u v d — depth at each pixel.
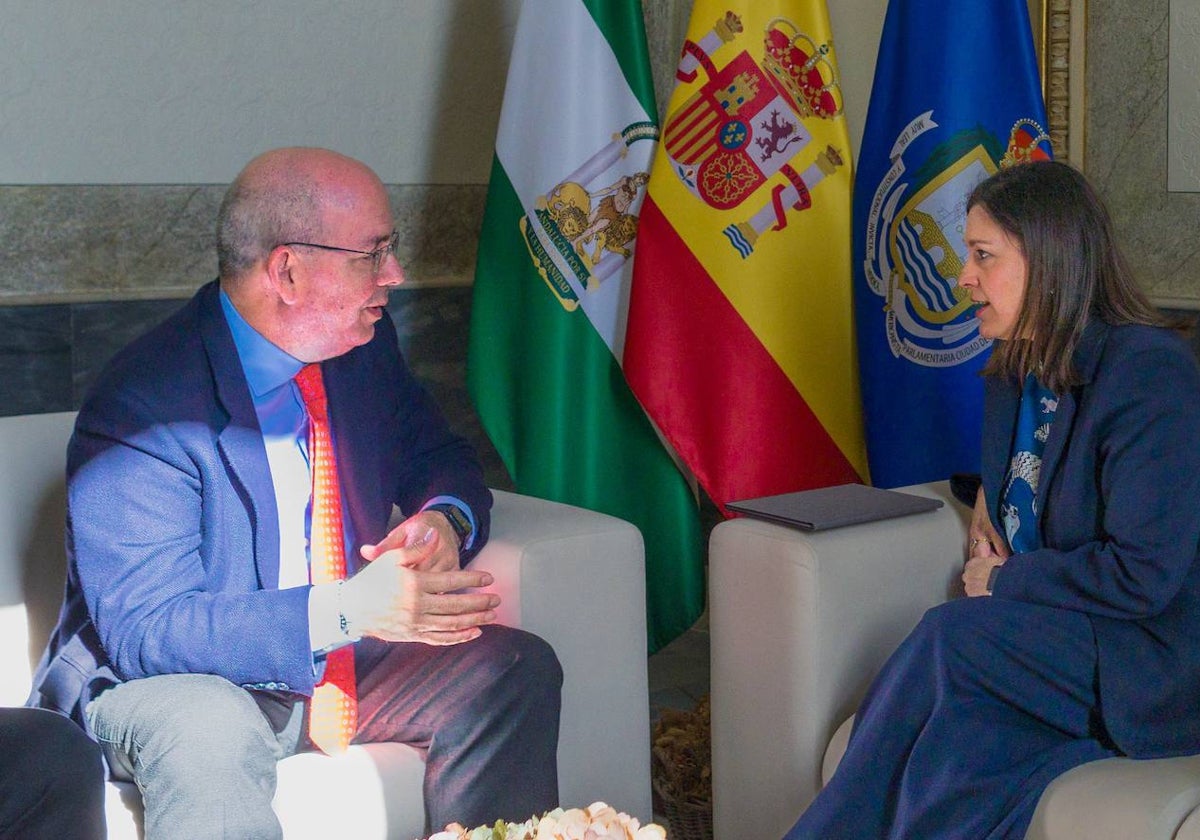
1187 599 1.97
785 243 3.12
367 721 2.04
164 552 1.90
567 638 2.19
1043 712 1.94
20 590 2.13
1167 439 1.95
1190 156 2.93
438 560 2.04
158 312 3.08
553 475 3.21
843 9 3.54
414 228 3.49
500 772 1.97
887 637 2.26
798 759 2.22
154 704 1.79
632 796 2.29
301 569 2.05
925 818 1.89
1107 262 2.10
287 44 3.22
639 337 3.09
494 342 3.24
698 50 3.11
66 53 2.94
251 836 1.72
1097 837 1.74
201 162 3.14
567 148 3.16
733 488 3.12
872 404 3.13
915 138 3.02
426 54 3.44
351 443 2.15
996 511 2.25
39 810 1.66
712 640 2.38
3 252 2.91
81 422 1.96
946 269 2.99
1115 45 3.05
